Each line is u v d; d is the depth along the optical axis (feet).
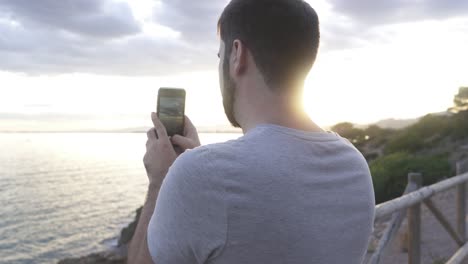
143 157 4.10
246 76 3.55
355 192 3.59
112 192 251.39
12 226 157.48
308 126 3.59
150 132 4.32
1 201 218.38
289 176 3.16
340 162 3.56
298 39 3.40
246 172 3.07
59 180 325.21
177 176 3.15
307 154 3.35
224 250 3.05
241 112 3.66
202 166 3.09
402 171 45.34
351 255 3.50
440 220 14.37
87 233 141.18
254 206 3.03
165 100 4.47
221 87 3.84
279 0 3.45
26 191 258.37
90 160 599.16
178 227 3.12
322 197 3.32
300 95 3.58
